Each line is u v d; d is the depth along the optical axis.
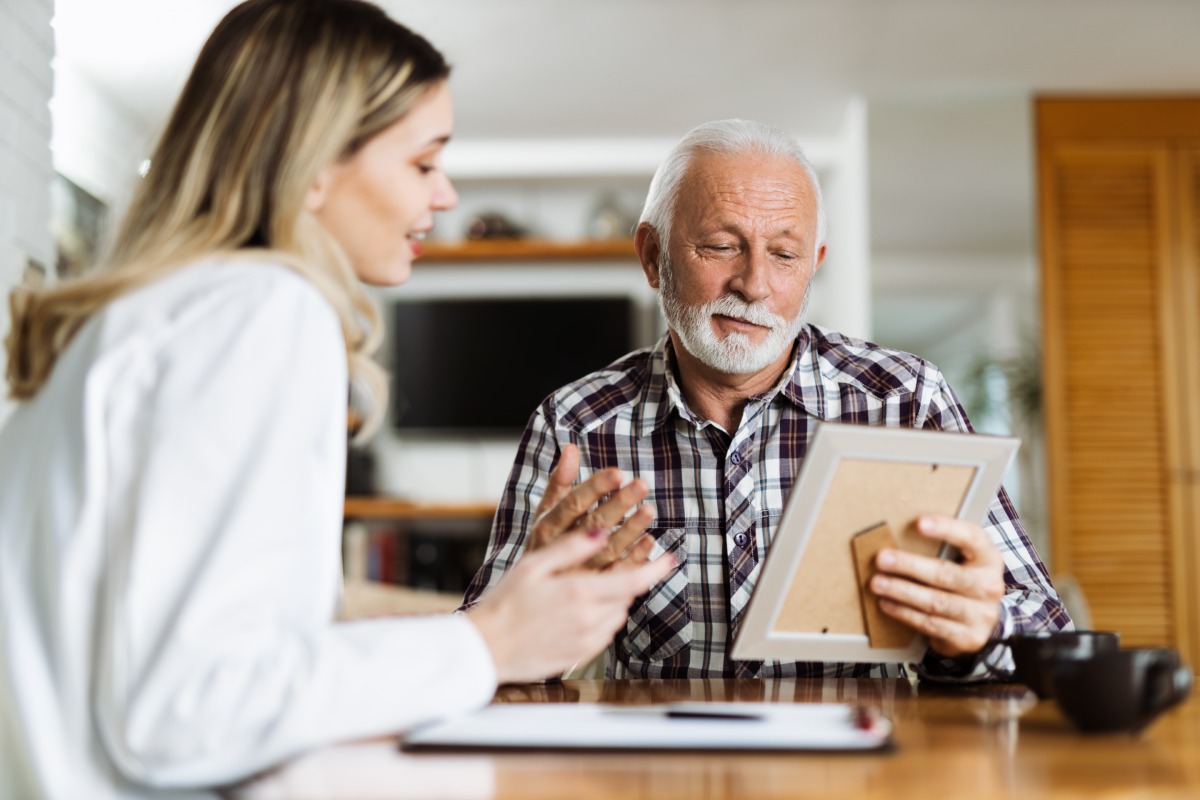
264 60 0.94
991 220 4.61
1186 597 4.39
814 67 4.43
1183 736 0.93
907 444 1.11
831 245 5.43
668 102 4.78
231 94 0.94
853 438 1.09
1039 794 0.72
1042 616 1.35
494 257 5.67
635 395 1.71
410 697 0.80
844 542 1.14
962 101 4.65
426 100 1.00
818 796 0.71
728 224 1.59
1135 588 4.39
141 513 0.76
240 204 0.92
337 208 0.99
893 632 1.19
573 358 5.82
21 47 2.68
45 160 2.82
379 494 5.88
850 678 1.44
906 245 4.63
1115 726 0.92
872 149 4.67
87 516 0.78
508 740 0.85
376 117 0.97
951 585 1.14
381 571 5.52
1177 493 4.42
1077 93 4.62
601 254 5.65
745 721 0.90
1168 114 4.61
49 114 2.85
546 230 5.79
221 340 0.81
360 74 0.96
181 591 0.75
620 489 1.14
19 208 2.66
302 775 0.77
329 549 0.83
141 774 0.74
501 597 0.88
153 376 0.80
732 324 1.60
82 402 0.80
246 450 0.78
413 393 5.87
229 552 0.75
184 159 0.94
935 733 0.93
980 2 3.89
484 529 5.70
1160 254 4.54
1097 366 4.49
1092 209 4.58
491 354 5.86
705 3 3.89
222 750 0.74
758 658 1.18
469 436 5.85
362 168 0.98
